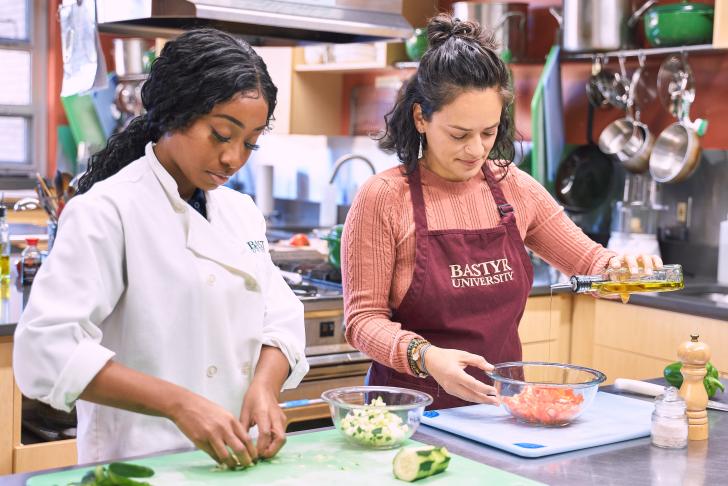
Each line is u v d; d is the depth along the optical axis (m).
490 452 1.50
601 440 1.55
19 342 1.38
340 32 3.22
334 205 4.96
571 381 1.76
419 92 1.91
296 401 2.92
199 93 1.42
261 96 1.46
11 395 2.49
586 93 3.96
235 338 1.57
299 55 4.93
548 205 2.15
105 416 1.52
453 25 1.92
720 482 1.37
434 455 1.33
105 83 2.97
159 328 1.47
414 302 1.96
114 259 1.44
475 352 1.98
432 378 1.93
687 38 3.39
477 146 1.88
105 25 2.95
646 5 3.55
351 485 1.29
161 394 1.35
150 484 1.27
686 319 3.04
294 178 5.46
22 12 6.23
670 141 3.51
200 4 2.71
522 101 4.27
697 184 3.61
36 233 4.34
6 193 5.75
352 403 1.61
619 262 1.94
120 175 1.51
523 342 3.31
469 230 1.99
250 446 1.35
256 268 1.61
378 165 4.82
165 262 1.48
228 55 1.44
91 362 1.34
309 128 5.04
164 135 1.51
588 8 3.58
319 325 2.99
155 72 1.49
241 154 1.48
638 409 1.76
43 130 6.33
